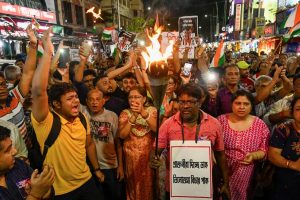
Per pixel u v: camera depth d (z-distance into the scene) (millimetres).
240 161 2922
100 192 3139
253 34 27312
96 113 3623
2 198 1847
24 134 3029
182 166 2594
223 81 4699
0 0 14312
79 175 2895
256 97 4090
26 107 3592
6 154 1815
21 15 14742
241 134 2932
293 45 10617
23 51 11516
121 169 3693
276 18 19656
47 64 2471
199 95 2592
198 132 2660
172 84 4012
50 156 2738
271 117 3744
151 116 3213
